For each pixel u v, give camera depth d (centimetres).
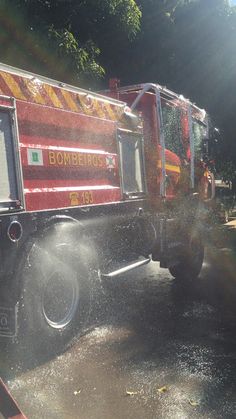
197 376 320
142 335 398
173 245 540
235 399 288
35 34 532
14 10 523
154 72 873
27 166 332
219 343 380
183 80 875
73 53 545
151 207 502
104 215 421
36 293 330
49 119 357
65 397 291
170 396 292
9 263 315
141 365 338
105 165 427
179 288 560
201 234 611
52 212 354
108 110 440
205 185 656
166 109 548
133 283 583
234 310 472
